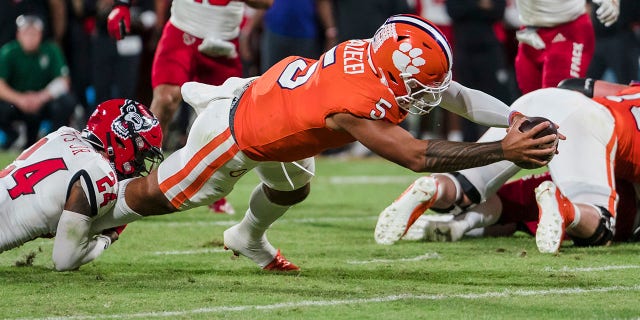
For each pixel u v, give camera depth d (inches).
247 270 574.6
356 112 460.4
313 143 482.6
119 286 518.0
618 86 684.7
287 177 510.9
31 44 1366.9
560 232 616.4
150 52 1441.9
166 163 525.7
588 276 544.7
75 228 532.1
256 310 459.2
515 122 456.4
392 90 464.4
